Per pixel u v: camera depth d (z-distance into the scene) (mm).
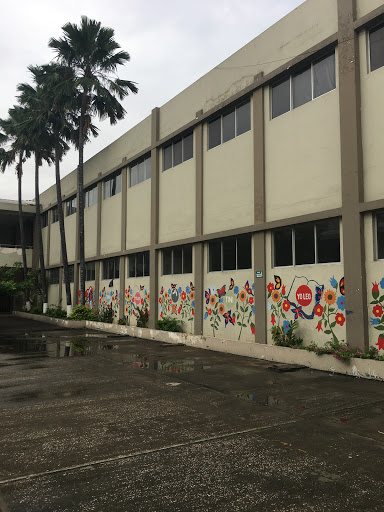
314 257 10555
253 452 4746
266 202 12047
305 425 5715
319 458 4570
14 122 29391
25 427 5652
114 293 21609
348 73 9727
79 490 3830
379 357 8547
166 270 17047
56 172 24781
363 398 7082
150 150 18328
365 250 9234
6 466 4363
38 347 14312
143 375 9258
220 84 14141
